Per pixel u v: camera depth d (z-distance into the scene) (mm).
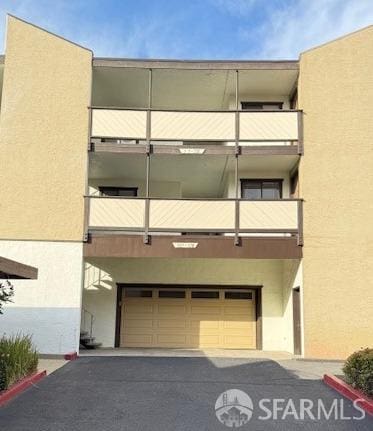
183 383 10023
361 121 15031
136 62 15500
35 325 14273
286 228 14562
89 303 17047
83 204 14789
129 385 9828
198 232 14711
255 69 15531
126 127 15180
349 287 14258
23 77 15312
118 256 14578
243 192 16891
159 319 17219
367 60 15297
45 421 7422
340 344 13969
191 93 17438
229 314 17312
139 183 18109
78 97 15297
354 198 14695
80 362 12680
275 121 15188
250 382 10203
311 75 15320
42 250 14570
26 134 15062
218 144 16750
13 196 14766
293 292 15531
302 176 14859
